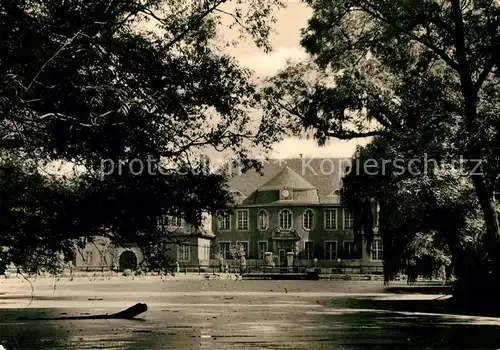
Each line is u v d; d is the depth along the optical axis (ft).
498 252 89.30
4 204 58.44
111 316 81.61
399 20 91.45
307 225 340.39
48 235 60.70
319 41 98.17
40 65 43.50
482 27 86.58
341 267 306.35
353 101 99.50
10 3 43.14
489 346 54.08
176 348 51.78
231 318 81.51
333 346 54.03
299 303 112.47
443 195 96.02
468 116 86.53
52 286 180.45
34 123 47.55
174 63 58.75
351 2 95.45
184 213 63.52
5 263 61.21
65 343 54.75
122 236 62.64
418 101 91.61
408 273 119.85
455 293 108.78
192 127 62.08
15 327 68.08
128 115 51.08
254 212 345.51
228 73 61.98
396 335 62.23
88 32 48.39
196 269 312.50
